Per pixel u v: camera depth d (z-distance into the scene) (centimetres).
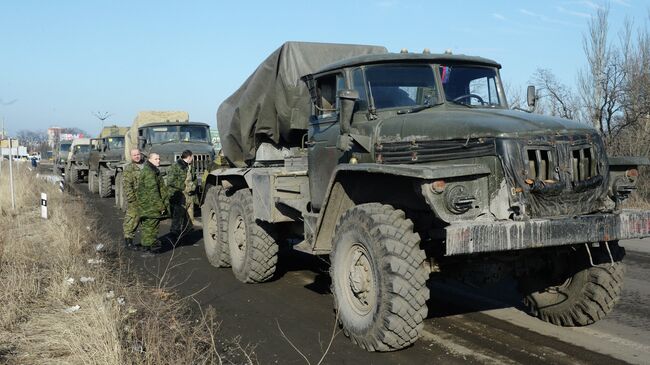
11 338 506
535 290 561
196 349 474
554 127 469
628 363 454
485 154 459
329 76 621
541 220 439
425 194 436
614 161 496
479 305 625
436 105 571
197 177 1439
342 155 586
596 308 517
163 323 522
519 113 516
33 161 4916
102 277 691
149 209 952
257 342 509
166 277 775
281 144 838
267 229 728
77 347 447
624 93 1548
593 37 1614
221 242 822
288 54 761
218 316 590
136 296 619
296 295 677
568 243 446
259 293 689
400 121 530
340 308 516
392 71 580
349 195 553
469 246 417
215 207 848
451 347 490
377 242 464
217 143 1781
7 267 743
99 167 2159
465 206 443
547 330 537
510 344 497
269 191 682
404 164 511
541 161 454
